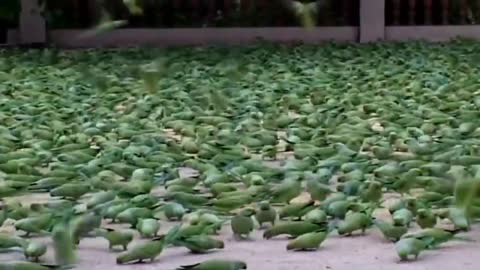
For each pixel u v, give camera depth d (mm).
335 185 8445
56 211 7277
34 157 9547
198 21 24312
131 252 6297
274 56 20031
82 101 13867
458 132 10766
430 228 6961
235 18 24094
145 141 10500
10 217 7383
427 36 24875
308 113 12609
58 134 11055
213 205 7613
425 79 15969
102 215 7199
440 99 13672
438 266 6211
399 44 22922
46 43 22922
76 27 22812
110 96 13953
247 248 6676
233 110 12711
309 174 8508
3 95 14711
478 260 6355
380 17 24516
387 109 12555
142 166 9055
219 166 9062
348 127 11133
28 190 8484
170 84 15297
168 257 6473
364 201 7695
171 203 7547
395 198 8094
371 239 6914
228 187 8086
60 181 8508
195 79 15922
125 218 7176
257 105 13234
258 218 7203
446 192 7832
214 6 24312
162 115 12438
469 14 24938
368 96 14055
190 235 6719
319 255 6496
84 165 9055
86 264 6270
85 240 6883
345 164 8938
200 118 11898
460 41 23453
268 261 6332
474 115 11945
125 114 12555
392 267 6191
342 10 24734
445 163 8789
